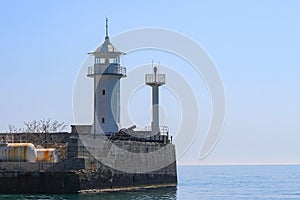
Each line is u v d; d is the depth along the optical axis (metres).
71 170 85.06
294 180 196.75
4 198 79.44
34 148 87.25
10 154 86.00
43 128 131.38
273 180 196.62
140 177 105.44
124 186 98.56
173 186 121.75
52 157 88.06
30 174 83.31
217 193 119.94
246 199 107.38
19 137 109.25
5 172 83.31
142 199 87.69
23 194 83.06
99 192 89.75
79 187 84.12
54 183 83.38
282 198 111.31
